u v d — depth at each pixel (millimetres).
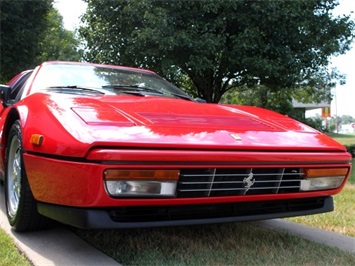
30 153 2219
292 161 2191
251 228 2996
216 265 2152
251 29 8648
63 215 2006
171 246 2467
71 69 3203
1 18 10250
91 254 2209
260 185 2148
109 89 2938
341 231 3066
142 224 1946
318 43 9766
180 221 2027
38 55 12406
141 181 1848
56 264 2053
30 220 2461
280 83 9578
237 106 3084
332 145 2459
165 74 8602
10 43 10961
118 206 1874
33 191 2213
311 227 3133
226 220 2145
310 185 2311
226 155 1995
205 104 2910
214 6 8500
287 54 8914
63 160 1922
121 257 2250
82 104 2293
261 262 2225
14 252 2197
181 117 2328
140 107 2404
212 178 1997
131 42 9047
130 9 8734
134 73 3510
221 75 10070
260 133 2326
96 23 10039
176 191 1933
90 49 10203
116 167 1793
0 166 3242
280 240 2691
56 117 2129
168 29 8445
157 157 1851
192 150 1952
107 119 2074
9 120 2838
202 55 8648
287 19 8812
